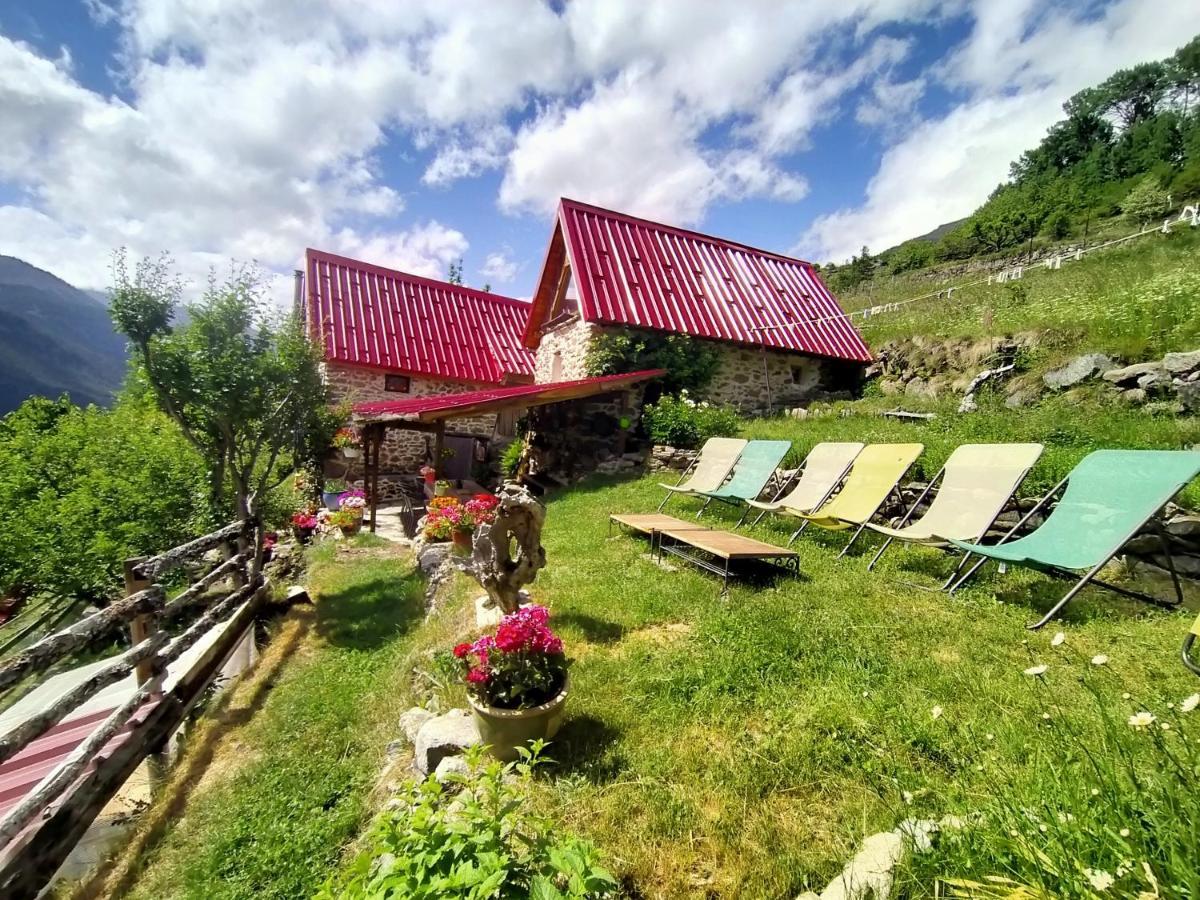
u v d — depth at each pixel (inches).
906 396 429.4
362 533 383.6
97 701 179.2
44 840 110.7
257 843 110.8
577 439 476.4
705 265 562.6
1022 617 142.1
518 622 106.3
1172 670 107.5
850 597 161.8
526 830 74.9
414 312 659.4
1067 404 291.4
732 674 121.8
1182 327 291.0
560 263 566.9
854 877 63.8
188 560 190.1
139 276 230.2
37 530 332.2
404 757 121.8
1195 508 158.6
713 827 80.0
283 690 180.1
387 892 53.9
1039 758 70.4
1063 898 48.0
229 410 241.9
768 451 269.6
